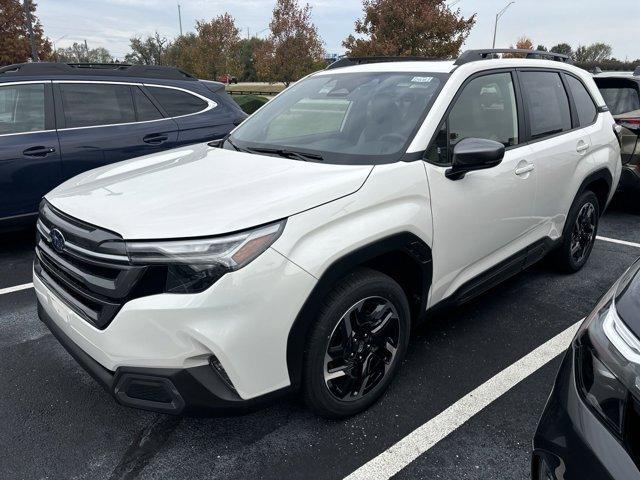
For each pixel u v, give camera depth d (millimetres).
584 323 1824
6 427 2609
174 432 2572
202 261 1991
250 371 2102
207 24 36875
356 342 2523
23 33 29328
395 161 2645
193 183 2508
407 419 2648
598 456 1460
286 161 2775
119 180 2676
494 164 2730
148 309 2004
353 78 3441
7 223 4906
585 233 4434
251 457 2404
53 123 5059
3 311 3885
